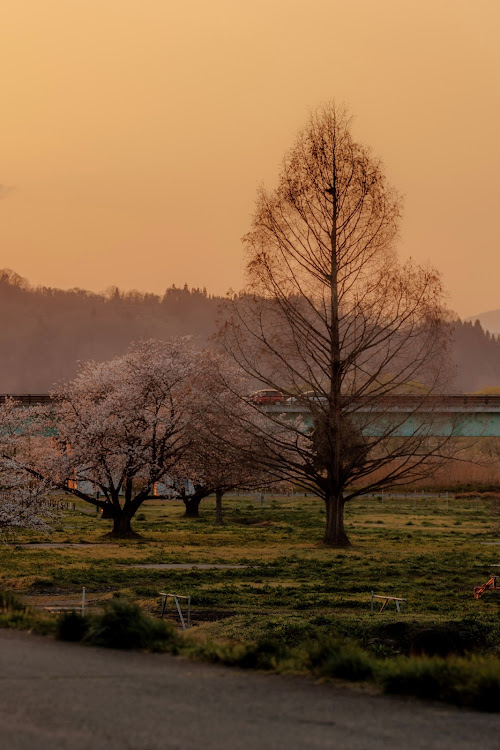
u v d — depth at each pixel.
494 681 10.88
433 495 108.19
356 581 38.12
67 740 8.67
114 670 11.91
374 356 57.66
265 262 57.25
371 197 57.31
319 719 9.89
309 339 57.38
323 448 56.47
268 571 40.50
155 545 54.41
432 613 28.83
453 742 9.20
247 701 10.55
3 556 45.66
